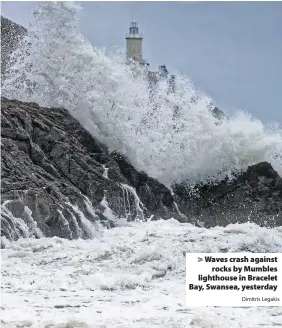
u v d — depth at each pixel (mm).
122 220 17141
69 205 15484
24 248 12000
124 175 19406
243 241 10617
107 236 14547
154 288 8828
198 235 11586
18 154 16328
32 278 9438
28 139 17062
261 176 21250
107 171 18344
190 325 6621
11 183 14703
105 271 9812
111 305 7711
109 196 17516
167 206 19828
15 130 16875
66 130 19000
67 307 7562
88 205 16391
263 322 6863
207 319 6762
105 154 19031
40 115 18750
